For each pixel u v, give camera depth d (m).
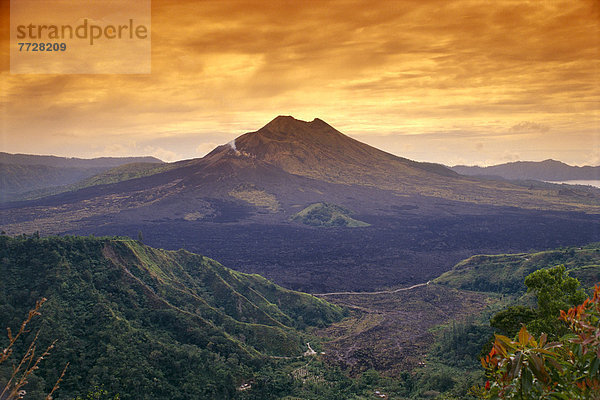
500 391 6.41
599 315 6.69
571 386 6.39
